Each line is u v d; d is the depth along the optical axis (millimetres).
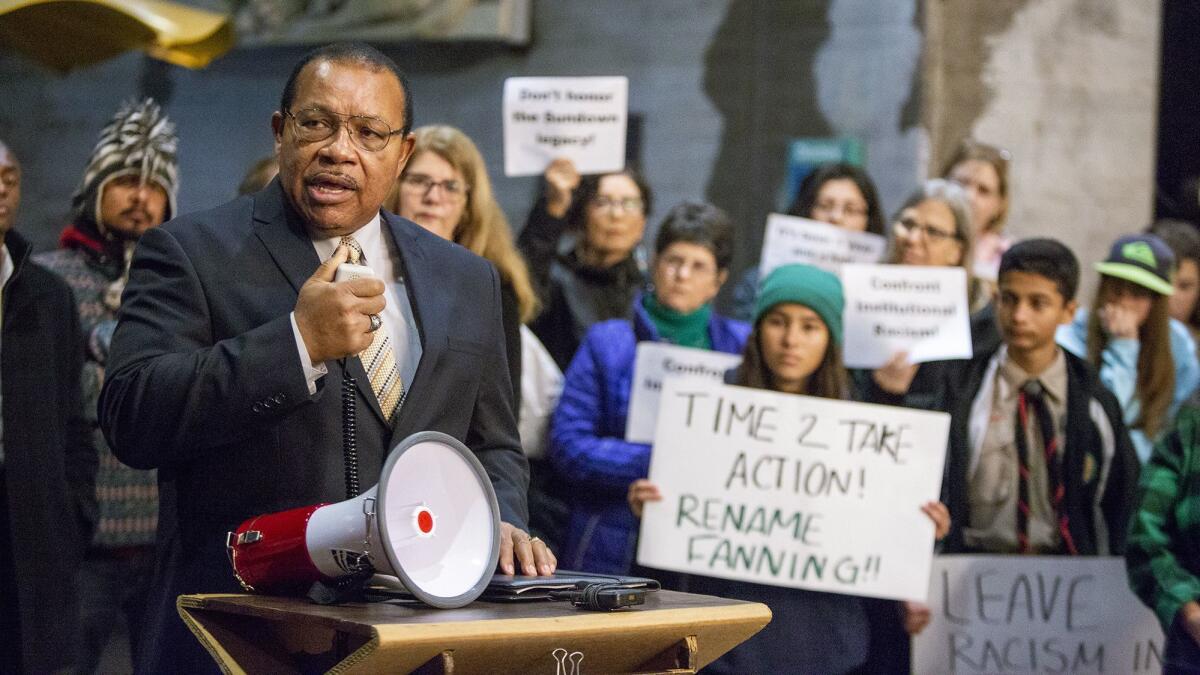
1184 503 3768
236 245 2096
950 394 4129
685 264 4223
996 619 4074
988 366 4168
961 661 4070
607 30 6688
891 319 4207
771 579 3830
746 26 6484
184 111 7320
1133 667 4082
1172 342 4824
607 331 4238
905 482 3873
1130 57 6637
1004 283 4090
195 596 1798
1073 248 6555
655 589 2029
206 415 1878
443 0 6773
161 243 2082
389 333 2154
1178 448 3816
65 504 3525
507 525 2105
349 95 2033
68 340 3639
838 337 3947
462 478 1860
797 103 6398
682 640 1843
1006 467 4090
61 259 4051
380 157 2057
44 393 3494
